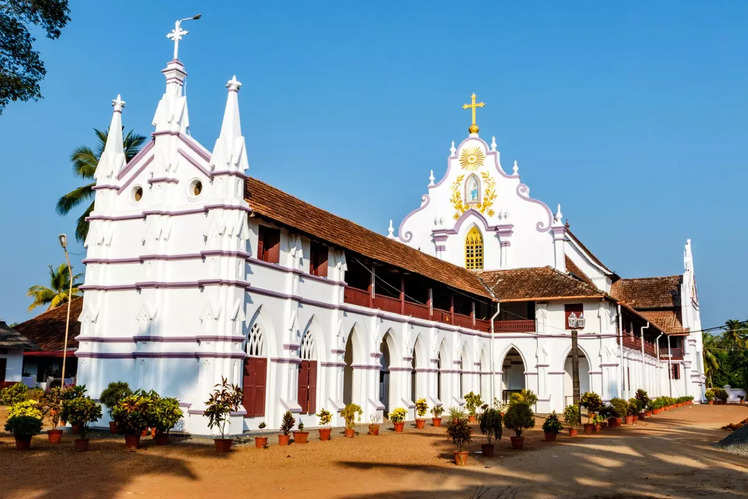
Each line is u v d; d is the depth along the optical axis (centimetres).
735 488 1542
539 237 4894
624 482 1611
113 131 2706
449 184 5222
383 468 1764
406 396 3475
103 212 2605
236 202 2353
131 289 2498
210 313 2283
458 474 1698
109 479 1446
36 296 5472
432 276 3731
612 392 4156
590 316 4288
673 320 6450
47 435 2159
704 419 3981
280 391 2561
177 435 2180
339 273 2978
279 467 1714
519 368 4762
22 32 2158
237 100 2478
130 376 2436
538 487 1535
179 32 2653
